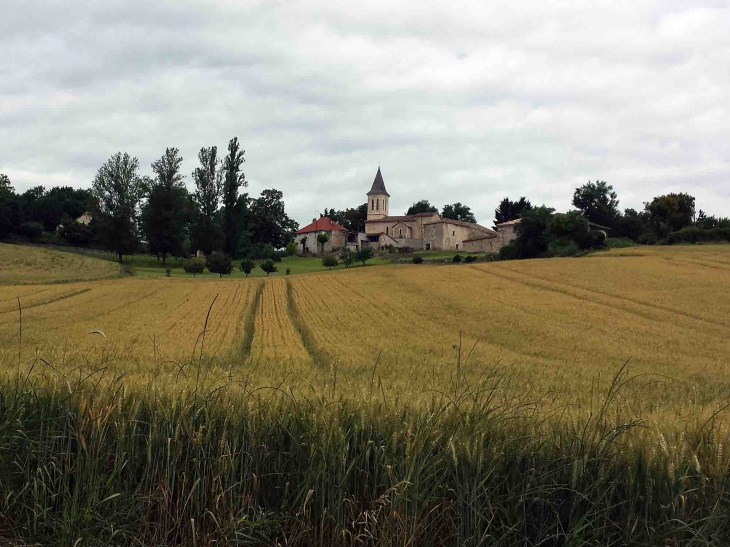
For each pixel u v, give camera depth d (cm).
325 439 490
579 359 2247
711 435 499
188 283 6084
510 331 3047
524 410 536
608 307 3888
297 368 1293
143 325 3073
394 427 501
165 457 514
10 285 5528
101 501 472
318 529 486
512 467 497
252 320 3484
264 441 518
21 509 512
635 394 913
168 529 494
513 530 462
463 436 486
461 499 465
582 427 522
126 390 572
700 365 2127
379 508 457
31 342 1961
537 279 5319
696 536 445
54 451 530
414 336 2833
